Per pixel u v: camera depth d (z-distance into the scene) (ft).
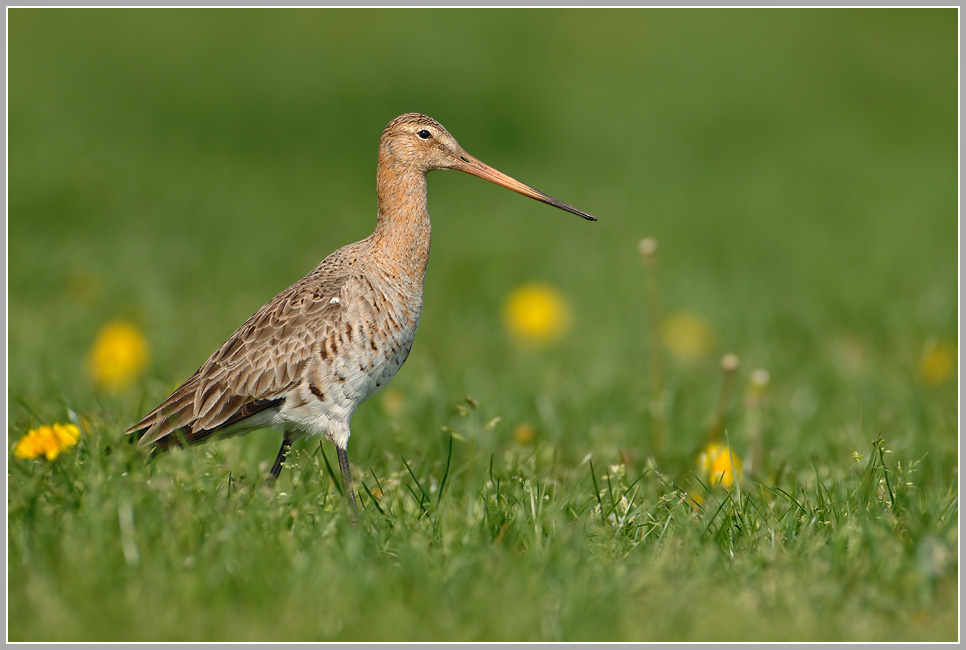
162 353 46.44
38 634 21.83
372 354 31.09
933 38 117.29
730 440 36.99
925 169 89.40
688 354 49.21
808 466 35.22
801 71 110.32
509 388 42.34
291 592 23.27
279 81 99.25
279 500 27.40
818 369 47.73
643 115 99.35
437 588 23.85
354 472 31.48
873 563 25.12
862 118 101.71
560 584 24.31
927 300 56.44
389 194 33.32
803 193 83.51
